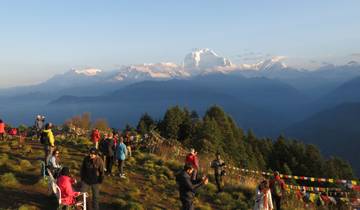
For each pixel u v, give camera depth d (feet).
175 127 253.85
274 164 313.12
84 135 115.24
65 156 78.54
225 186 75.46
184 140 236.22
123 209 52.70
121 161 67.26
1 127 91.56
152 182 69.26
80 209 46.57
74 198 45.70
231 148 254.68
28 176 59.77
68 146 90.48
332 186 184.14
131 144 100.53
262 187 51.93
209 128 236.43
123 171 71.92
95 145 85.51
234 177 88.38
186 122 260.62
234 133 299.17
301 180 230.27
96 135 85.76
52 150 61.72
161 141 111.86
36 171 62.54
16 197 50.93
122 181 65.62
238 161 230.68
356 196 81.82
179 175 41.83
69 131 117.50
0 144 86.07
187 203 41.27
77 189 56.03
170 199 61.21
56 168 54.90
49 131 63.21
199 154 120.67
